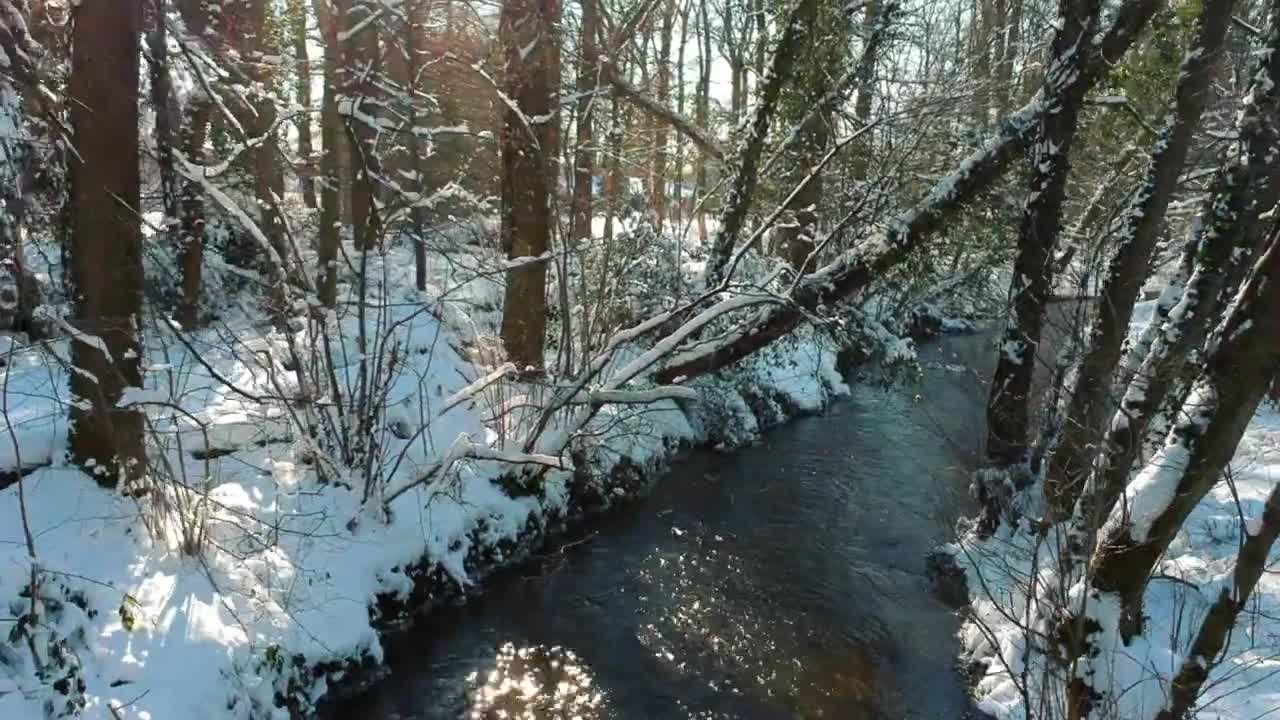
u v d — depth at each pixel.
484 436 8.55
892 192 10.42
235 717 4.95
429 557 7.08
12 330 7.22
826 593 7.77
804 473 10.77
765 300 8.24
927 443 11.57
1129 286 6.38
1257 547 3.85
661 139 14.92
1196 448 4.39
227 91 8.09
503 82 8.88
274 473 6.86
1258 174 4.97
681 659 6.71
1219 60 6.46
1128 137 9.78
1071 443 5.22
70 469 5.77
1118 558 4.59
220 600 5.38
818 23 10.96
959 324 18.27
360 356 6.90
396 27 9.08
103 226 5.43
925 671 6.58
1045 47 11.40
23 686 4.29
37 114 5.89
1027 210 7.66
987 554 6.67
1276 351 4.14
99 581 5.01
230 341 8.30
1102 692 4.39
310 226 10.20
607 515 9.24
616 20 12.41
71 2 5.28
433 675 6.34
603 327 9.55
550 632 6.99
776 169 12.04
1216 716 4.83
